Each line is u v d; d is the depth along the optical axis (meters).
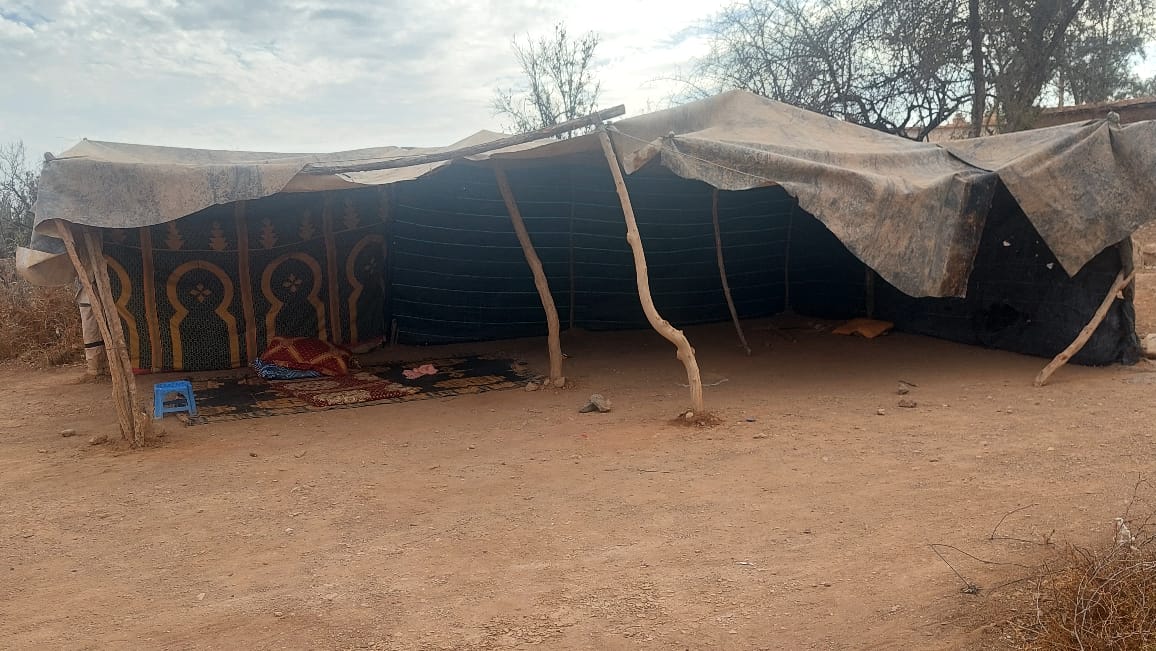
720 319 12.18
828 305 11.87
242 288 9.89
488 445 6.38
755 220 11.95
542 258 11.22
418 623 3.46
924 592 3.44
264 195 6.84
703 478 5.23
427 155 7.65
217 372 9.73
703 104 8.52
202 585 3.97
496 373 9.38
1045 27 15.66
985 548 3.84
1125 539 3.41
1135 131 7.46
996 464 5.16
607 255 11.45
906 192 7.36
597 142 7.77
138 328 9.55
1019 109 15.60
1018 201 7.50
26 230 19.55
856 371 8.61
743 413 6.96
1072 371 7.87
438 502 5.05
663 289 11.75
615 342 11.02
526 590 3.73
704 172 7.39
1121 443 5.44
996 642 2.92
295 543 4.47
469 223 10.77
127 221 6.44
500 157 8.19
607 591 3.68
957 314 9.73
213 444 6.67
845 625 3.23
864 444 5.82
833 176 7.25
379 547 4.36
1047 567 3.44
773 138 8.19
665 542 4.22
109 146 8.34
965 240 7.52
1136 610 2.82
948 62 15.97
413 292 10.82
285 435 6.91
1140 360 7.85
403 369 9.74
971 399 7.05
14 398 8.98
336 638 3.37
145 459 6.27
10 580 4.11
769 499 4.77
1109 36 16.89
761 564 3.87
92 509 5.15
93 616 3.67
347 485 5.46
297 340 9.73
